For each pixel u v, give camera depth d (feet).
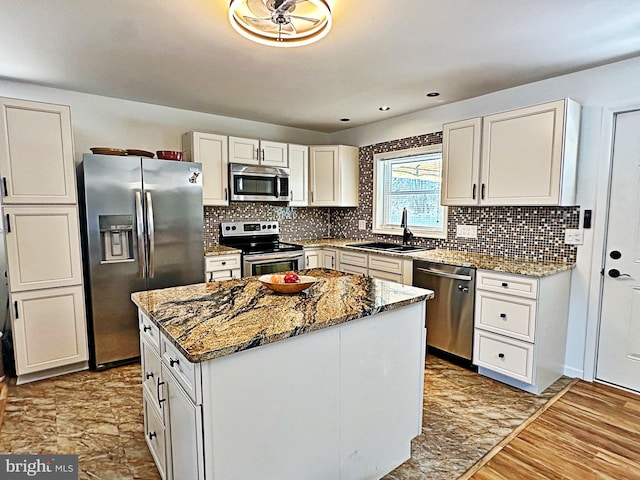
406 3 5.79
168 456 5.13
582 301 9.14
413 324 6.24
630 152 8.34
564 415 7.66
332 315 5.04
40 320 9.07
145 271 10.12
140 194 9.90
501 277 8.71
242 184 12.94
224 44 7.33
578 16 6.20
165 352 4.95
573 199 8.98
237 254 12.19
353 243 14.51
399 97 10.99
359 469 5.63
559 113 8.29
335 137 16.40
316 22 5.91
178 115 12.51
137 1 5.75
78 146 10.83
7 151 8.41
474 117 10.82
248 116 13.48
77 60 8.21
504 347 8.78
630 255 8.47
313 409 4.96
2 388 8.77
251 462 4.43
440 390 8.73
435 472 6.06
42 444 6.72
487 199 9.72
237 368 4.20
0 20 6.34
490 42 7.24
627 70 8.16
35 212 8.82
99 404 8.09
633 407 7.95
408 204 13.76
